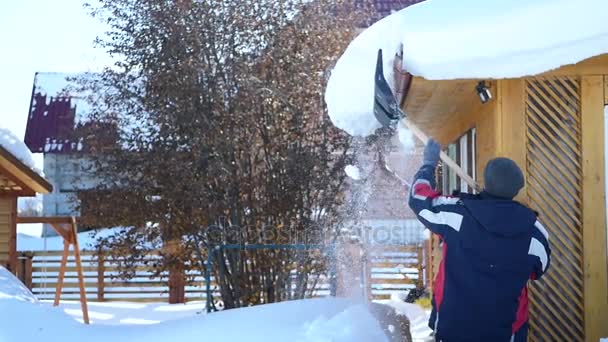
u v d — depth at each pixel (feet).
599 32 15.52
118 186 30.50
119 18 31.09
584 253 17.69
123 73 31.04
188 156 29.27
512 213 13.23
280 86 29.68
